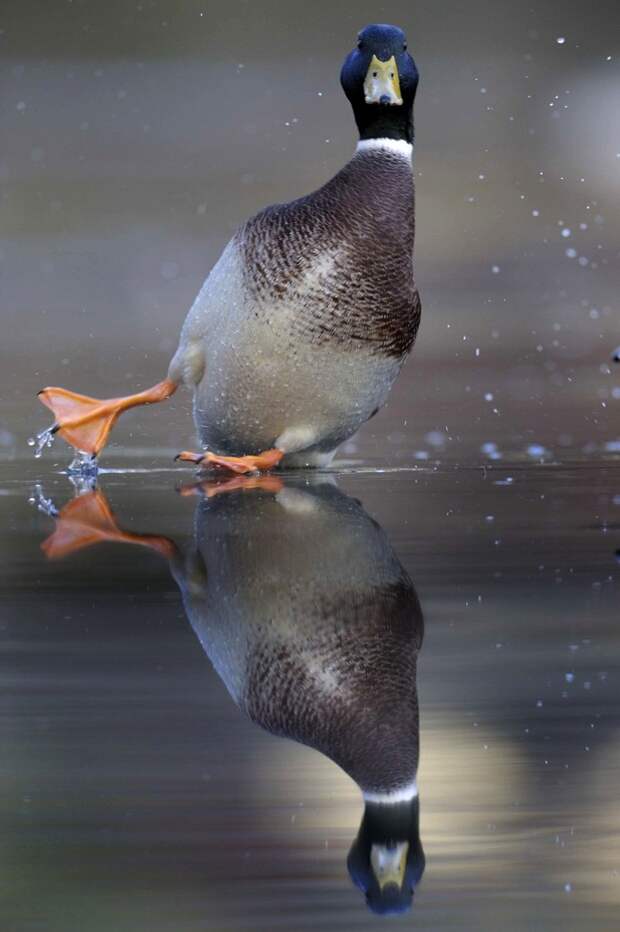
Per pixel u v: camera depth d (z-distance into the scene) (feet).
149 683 31.12
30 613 31.45
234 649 31.27
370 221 32.78
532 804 26.00
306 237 32.73
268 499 32.55
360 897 22.67
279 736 29.19
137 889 22.81
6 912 22.12
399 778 27.07
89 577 31.68
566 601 31.53
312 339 32.73
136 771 27.35
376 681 31.12
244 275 32.78
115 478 32.96
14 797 26.18
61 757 28.02
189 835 24.66
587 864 23.80
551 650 31.27
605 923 21.93
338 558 31.83
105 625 31.40
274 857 23.94
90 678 31.14
